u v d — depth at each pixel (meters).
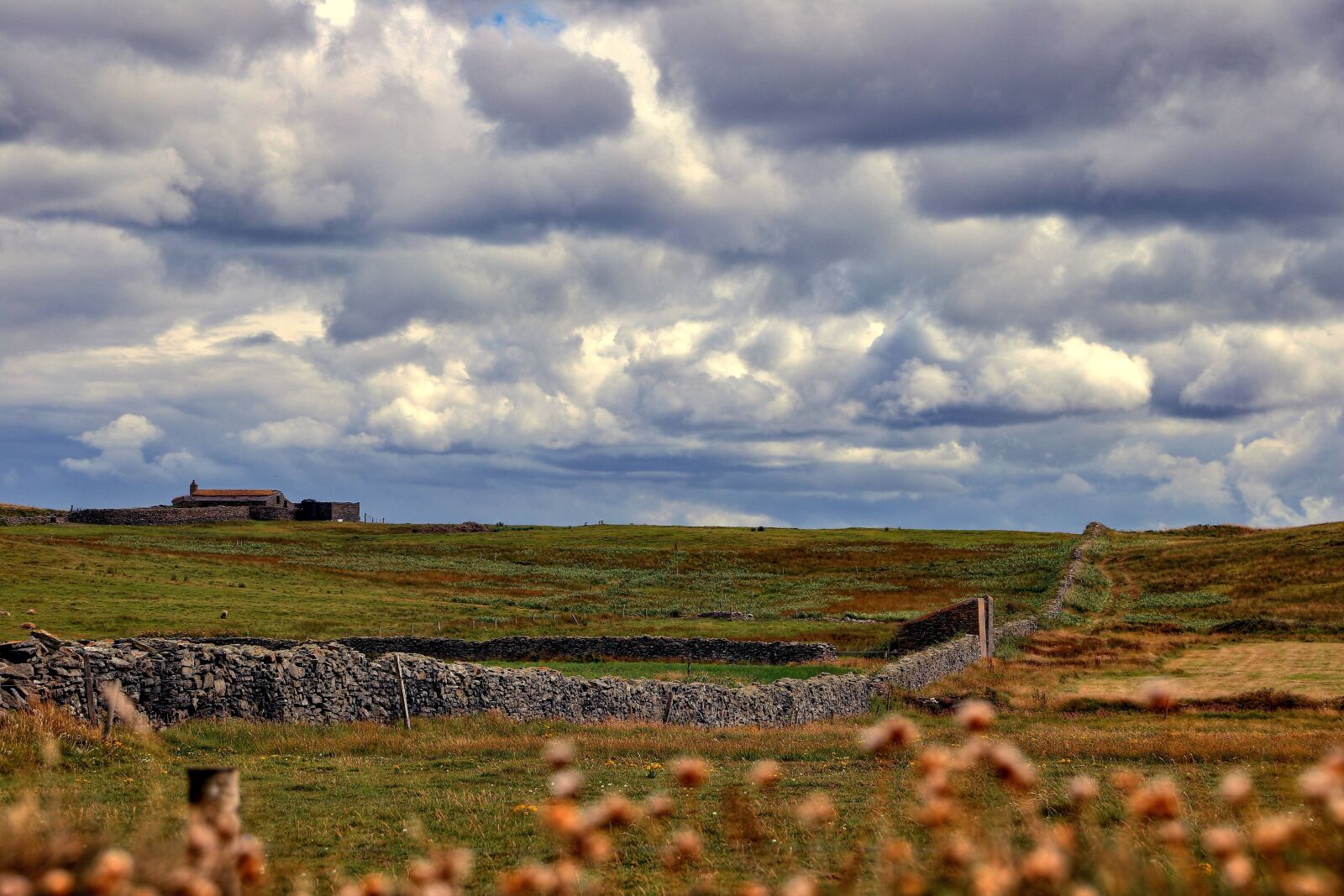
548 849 10.99
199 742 20.23
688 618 68.56
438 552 120.31
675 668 46.94
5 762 15.16
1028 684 43.12
